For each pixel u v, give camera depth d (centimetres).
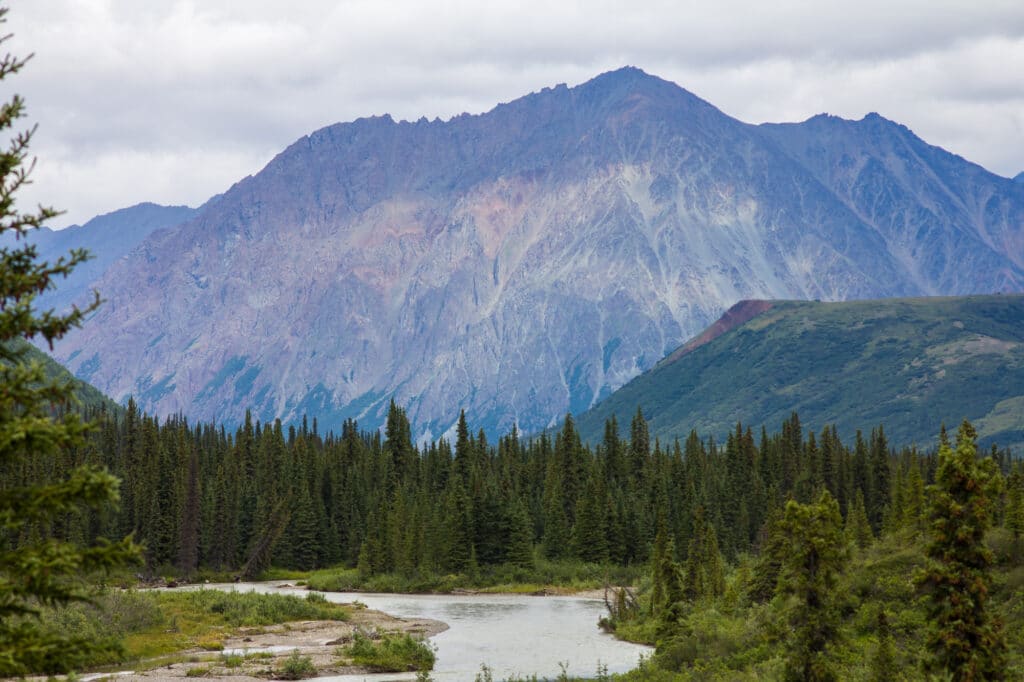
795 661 4328
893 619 5672
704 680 5769
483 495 15862
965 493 4069
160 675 6725
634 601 10362
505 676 7088
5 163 1923
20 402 1903
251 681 6719
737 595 7831
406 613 11519
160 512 15900
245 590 14212
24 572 1891
